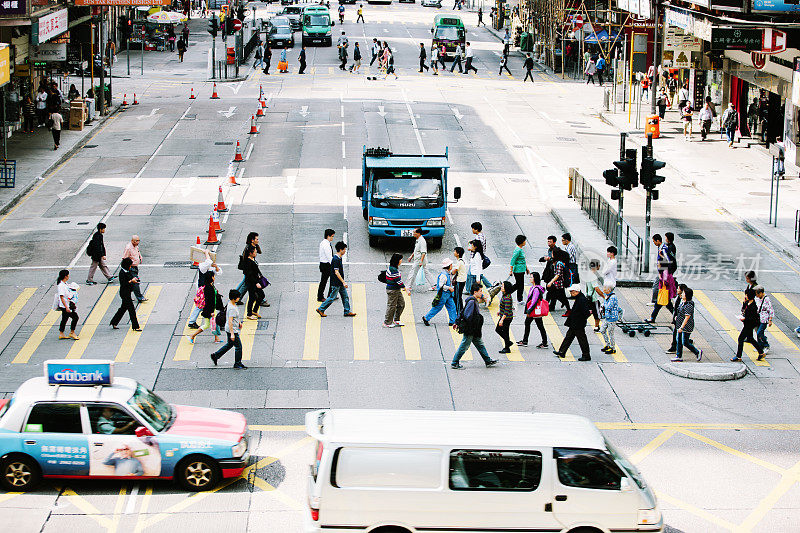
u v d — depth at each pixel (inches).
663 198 1359.5
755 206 1290.6
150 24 2847.0
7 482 574.6
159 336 861.8
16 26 1497.3
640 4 1828.2
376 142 1658.5
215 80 2267.5
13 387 743.7
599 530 492.4
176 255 1083.9
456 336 882.1
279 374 785.6
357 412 524.7
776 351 856.9
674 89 2121.1
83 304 933.2
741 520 565.6
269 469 618.2
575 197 1332.4
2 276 1010.7
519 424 514.9
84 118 1743.4
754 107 1736.0
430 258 1090.1
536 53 2918.3
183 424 595.2
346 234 1173.1
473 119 1888.5
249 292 903.1
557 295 942.4
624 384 780.6
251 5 4136.3
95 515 551.8
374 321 910.4
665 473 625.0
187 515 555.5
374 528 484.4
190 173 1449.3
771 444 674.2
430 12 4200.3
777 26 1300.4
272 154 1565.0
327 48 2923.2
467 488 487.2
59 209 1266.0
